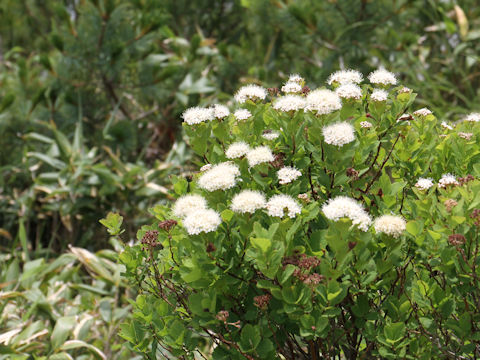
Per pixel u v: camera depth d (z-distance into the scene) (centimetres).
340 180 103
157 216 115
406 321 100
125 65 246
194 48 264
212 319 101
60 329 145
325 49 263
